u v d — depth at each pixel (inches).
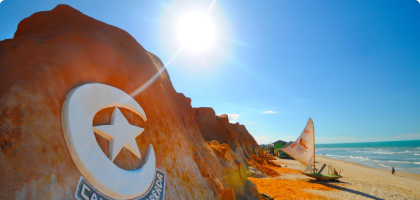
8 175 124.9
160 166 264.2
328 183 1103.0
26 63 174.7
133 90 283.4
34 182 132.6
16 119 142.3
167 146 301.0
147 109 296.2
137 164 227.3
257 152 2317.9
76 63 210.4
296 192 832.3
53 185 140.3
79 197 149.8
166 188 251.4
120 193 177.2
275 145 3065.9
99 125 198.1
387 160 3014.3
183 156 339.9
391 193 928.3
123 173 190.9
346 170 1747.0
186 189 295.6
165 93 405.7
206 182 372.8
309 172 1277.1
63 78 187.3
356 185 1067.3
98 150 177.3
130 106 249.4
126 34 383.9
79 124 172.4
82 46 239.3
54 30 268.5
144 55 364.5
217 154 555.8
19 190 124.6
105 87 221.3
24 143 138.7
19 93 151.6
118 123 218.7
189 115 523.2
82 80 206.4
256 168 1288.1
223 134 1358.3
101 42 272.8
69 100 175.3
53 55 195.0
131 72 300.0
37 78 166.4
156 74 366.6
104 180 168.7
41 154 143.2
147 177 220.7
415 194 935.7
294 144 1397.6
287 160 2436.0
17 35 292.8
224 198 392.5
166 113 347.3
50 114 160.2
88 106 189.6
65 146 160.1
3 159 127.4
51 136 153.6
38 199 129.9
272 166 1724.9
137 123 259.1
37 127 148.6
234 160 646.5
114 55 284.8
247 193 581.9
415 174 1644.9
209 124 1385.3
